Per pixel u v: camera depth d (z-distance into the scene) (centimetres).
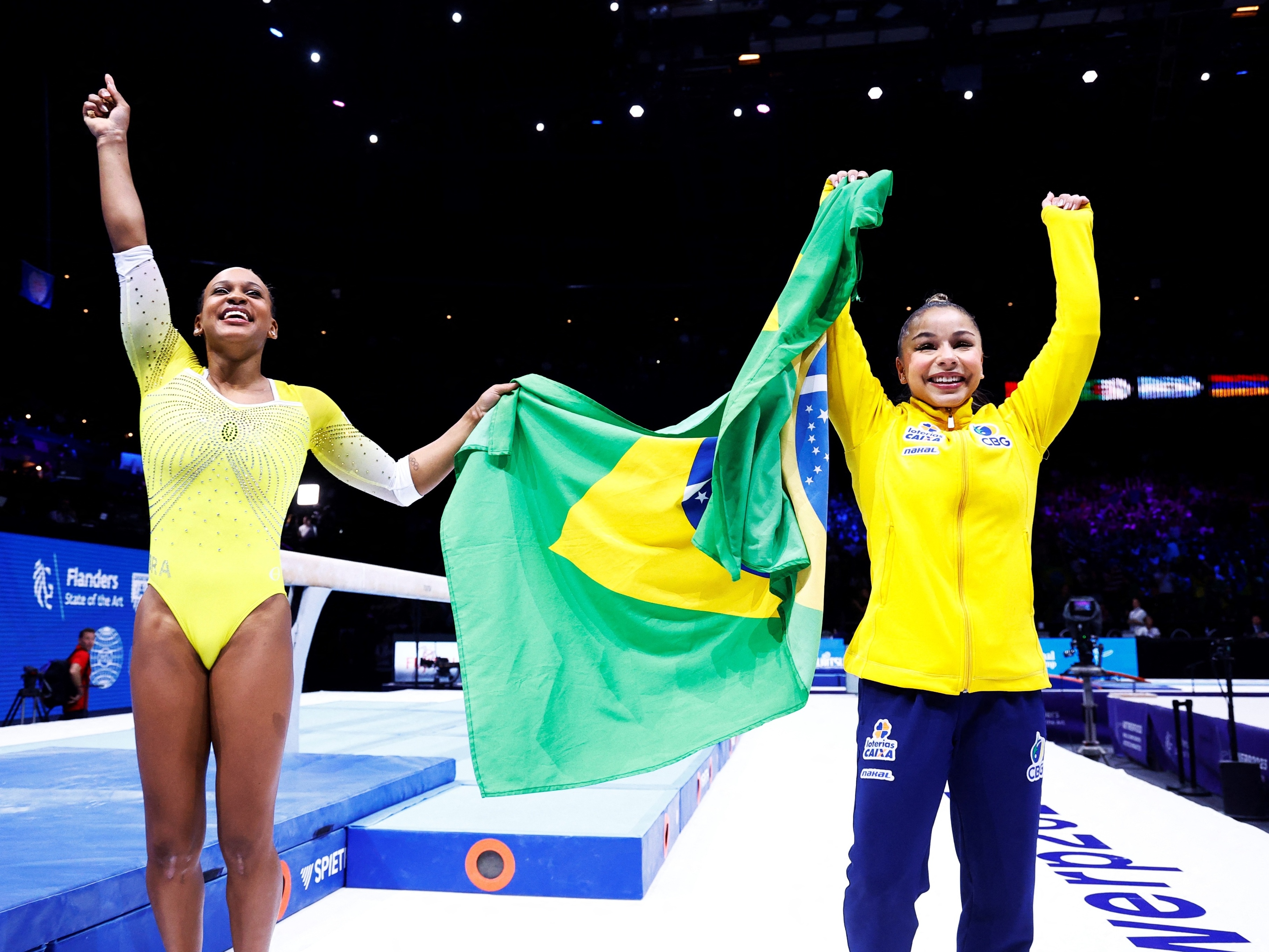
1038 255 1712
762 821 396
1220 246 1700
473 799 335
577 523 240
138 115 1254
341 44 1174
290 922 254
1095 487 2070
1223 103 1277
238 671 188
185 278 1534
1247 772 543
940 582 190
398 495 241
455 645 1312
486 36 1159
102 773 329
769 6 1079
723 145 1412
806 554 212
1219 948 244
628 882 278
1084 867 332
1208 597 1692
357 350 1880
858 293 229
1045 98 1272
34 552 941
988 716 188
